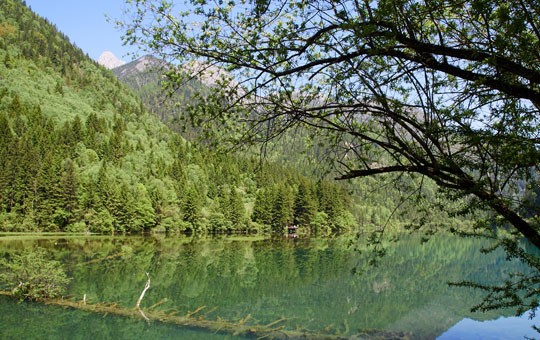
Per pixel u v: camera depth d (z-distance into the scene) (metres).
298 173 124.50
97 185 79.06
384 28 4.68
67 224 75.06
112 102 172.00
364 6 4.71
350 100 4.99
